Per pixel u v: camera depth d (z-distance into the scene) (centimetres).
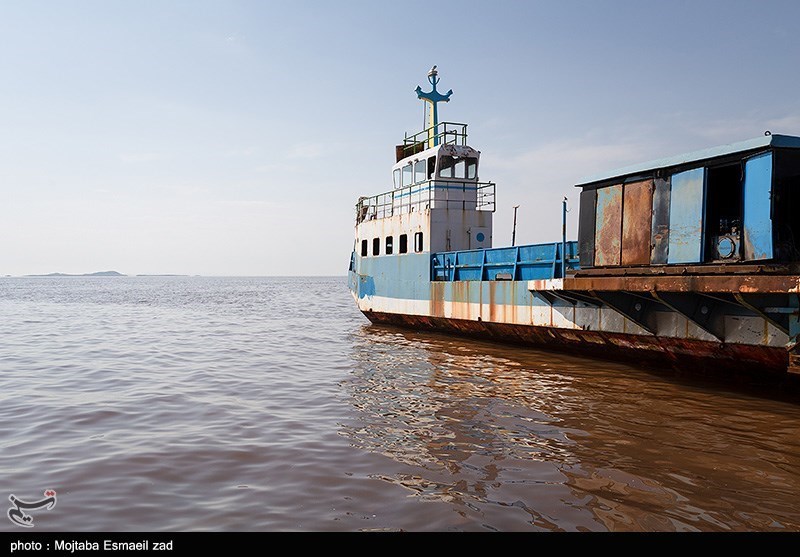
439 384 1360
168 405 1192
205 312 4625
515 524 603
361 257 2953
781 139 1077
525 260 1841
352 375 1534
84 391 1348
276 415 1097
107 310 4969
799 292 965
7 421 1059
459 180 2498
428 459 819
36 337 2658
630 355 1551
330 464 804
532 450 852
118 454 853
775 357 1152
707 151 1212
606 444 877
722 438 904
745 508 638
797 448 852
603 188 1492
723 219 1217
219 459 829
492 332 2038
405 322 2575
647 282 1259
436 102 2797
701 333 1286
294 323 3431
